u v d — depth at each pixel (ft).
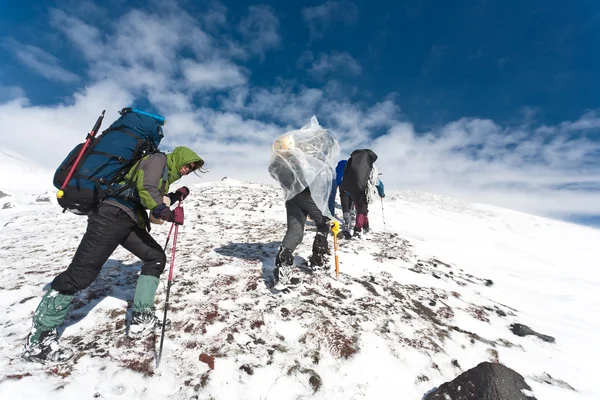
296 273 14.61
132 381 7.83
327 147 13.07
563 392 9.39
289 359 9.20
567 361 11.39
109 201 8.28
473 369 8.71
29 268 14.16
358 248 20.08
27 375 7.47
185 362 8.61
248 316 10.80
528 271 21.61
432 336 11.36
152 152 8.84
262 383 8.30
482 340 11.89
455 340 11.51
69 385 7.41
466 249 24.44
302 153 12.32
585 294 18.48
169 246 18.02
